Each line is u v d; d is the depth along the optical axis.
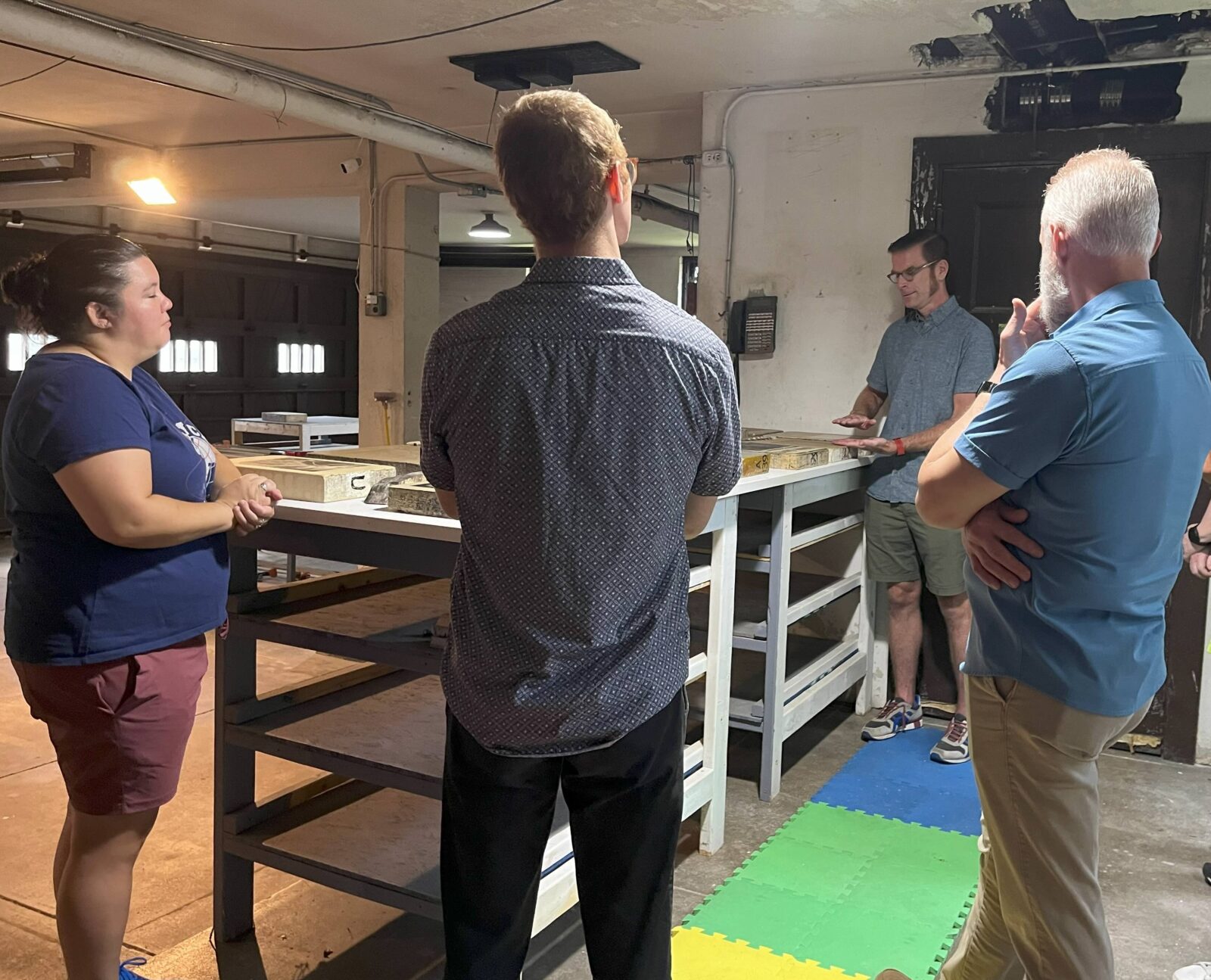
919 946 2.38
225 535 2.00
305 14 3.78
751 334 4.32
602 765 1.46
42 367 1.76
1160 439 1.40
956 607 3.61
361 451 2.84
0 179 6.71
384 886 2.04
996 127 3.87
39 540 1.79
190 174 6.39
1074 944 1.51
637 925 1.52
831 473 3.40
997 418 1.44
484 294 12.18
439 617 2.28
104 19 3.65
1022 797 1.54
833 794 3.27
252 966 2.26
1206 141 3.53
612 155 1.37
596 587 1.39
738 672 3.62
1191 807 3.25
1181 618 3.60
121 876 1.89
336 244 10.89
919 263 3.68
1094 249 1.48
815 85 4.19
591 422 1.35
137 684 1.81
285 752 2.17
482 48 4.14
